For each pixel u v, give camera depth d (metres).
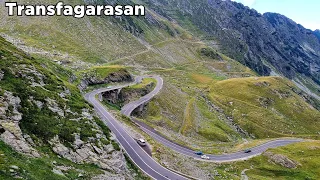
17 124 41.28
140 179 58.34
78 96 65.12
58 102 54.19
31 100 49.06
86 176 40.97
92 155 47.97
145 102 135.12
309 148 115.19
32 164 34.66
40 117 46.97
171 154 81.94
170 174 66.62
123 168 51.28
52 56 167.88
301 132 187.75
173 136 108.69
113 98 126.81
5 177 28.80
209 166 88.31
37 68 61.56
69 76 114.69
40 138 43.81
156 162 70.00
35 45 190.38
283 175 95.81
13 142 37.31
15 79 51.78
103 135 55.28
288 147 116.50
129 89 141.62
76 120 53.25
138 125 100.50
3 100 44.03
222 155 102.94
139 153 71.94
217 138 138.88
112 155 51.56
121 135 79.81
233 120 186.88
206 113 175.88
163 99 152.75
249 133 177.62
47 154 41.28
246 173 92.00
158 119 128.00
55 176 35.06
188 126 138.88
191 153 96.06
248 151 111.06
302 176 95.19
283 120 195.62
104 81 138.88
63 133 47.56
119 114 99.00
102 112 95.62
